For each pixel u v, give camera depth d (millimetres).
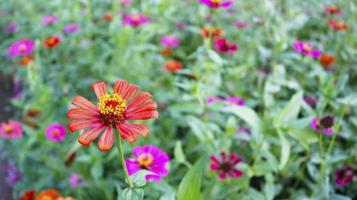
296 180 730
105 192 689
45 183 743
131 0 1130
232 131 653
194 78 832
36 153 764
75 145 679
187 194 436
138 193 428
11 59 1108
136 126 407
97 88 430
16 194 801
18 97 944
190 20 1092
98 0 1101
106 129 406
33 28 1084
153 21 1035
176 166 665
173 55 1009
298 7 1125
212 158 601
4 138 818
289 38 941
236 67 872
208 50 654
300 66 884
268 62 929
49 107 804
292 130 564
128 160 539
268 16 958
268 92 726
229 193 607
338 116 714
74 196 725
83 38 989
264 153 604
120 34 839
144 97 420
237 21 1063
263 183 736
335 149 699
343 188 709
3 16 1268
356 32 992
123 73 831
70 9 1089
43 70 922
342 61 979
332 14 1060
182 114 793
